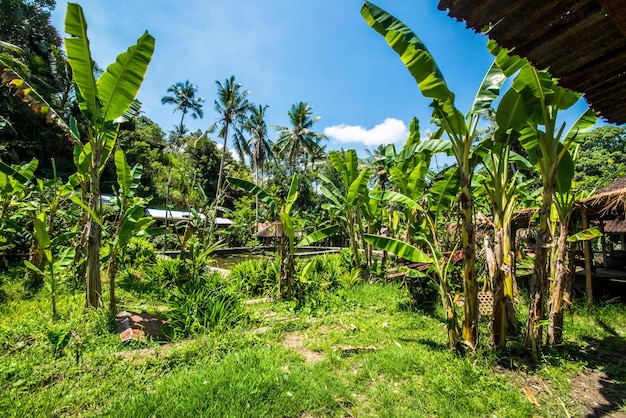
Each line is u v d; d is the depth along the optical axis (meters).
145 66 4.43
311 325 4.60
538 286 3.60
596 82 2.13
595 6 1.54
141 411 2.29
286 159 32.50
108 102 4.50
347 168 7.72
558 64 1.99
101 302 4.61
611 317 5.25
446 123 3.52
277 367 3.09
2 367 2.79
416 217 6.75
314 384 2.81
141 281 6.78
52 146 20.91
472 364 3.37
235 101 24.48
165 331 4.05
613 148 19.92
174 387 2.61
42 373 2.83
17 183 5.80
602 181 5.20
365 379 3.05
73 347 3.32
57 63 20.62
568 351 3.86
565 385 3.11
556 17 1.65
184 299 4.64
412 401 2.69
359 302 5.91
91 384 2.69
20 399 2.40
